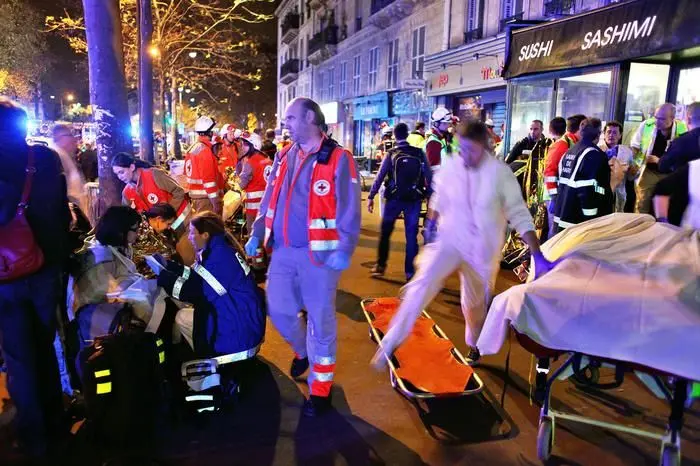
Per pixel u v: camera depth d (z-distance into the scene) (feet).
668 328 8.16
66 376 12.09
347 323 16.90
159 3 62.54
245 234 25.99
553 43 26.37
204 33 67.77
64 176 10.42
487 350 9.65
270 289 11.96
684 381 8.93
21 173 9.27
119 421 10.18
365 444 10.72
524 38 28.89
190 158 21.02
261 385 13.00
